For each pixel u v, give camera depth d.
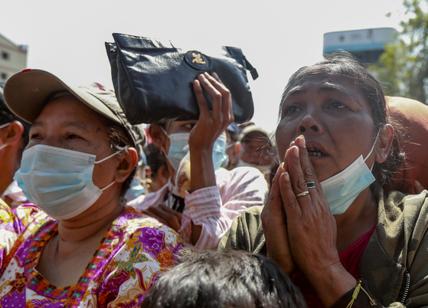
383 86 1.87
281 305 1.25
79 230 1.98
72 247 1.97
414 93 15.60
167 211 2.49
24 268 1.96
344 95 1.63
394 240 1.54
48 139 1.99
